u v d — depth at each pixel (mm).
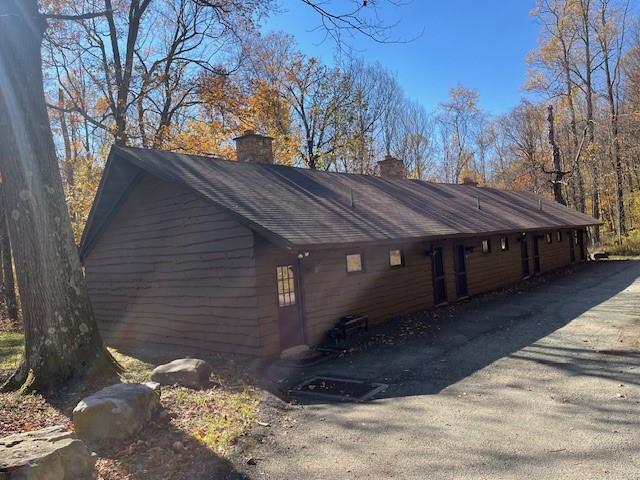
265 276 9516
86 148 26469
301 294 10297
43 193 7453
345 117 33500
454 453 4719
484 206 19797
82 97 22812
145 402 5629
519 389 6559
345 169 37688
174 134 22469
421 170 47750
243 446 5152
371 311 11914
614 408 5598
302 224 9859
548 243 22859
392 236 11102
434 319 12375
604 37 33500
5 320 17859
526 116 44000
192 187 9734
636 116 32469
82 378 7375
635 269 21203
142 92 20484
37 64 7680
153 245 11750
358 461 4691
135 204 12211
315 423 5816
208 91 21422
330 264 10945
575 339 9172
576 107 38406
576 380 6754
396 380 7469
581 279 18953
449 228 13703
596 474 4105
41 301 7340
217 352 10117
